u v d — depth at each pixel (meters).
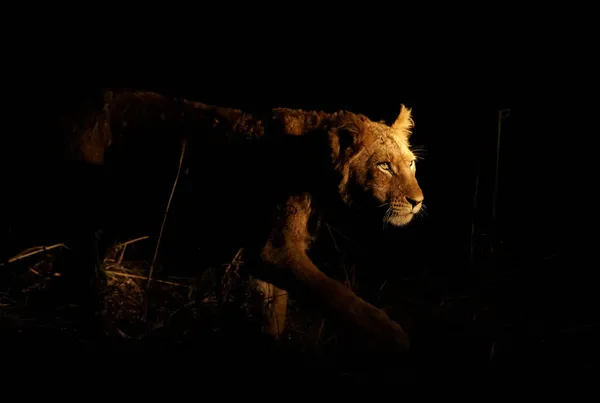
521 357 2.85
